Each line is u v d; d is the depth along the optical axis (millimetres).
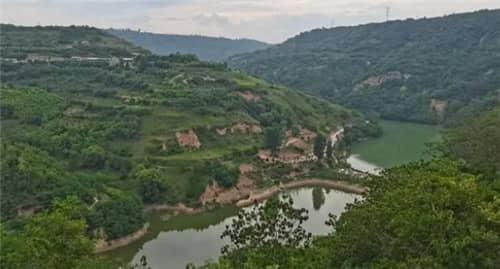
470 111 180625
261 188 116250
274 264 42938
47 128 117375
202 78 164125
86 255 46250
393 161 143875
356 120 191125
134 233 89062
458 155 69188
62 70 160875
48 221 45531
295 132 149000
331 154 140250
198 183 108000
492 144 62219
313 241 52969
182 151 117625
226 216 102562
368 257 40562
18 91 133375
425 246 38094
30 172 86625
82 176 97375
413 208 40781
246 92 163250
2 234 47875
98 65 168000
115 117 124625
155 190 103250
